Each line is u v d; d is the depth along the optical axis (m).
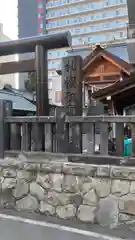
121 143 4.58
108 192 4.27
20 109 13.33
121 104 10.17
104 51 14.40
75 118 4.82
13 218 4.62
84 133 4.84
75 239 3.79
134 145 4.42
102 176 4.31
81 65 5.30
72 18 66.06
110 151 5.02
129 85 7.95
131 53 10.03
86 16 65.19
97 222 4.31
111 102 8.88
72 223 4.39
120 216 4.15
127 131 6.02
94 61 14.66
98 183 4.35
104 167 4.31
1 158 5.40
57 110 4.98
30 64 6.00
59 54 57.50
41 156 4.97
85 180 4.45
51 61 58.56
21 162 5.07
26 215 4.77
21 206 5.00
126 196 4.13
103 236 3.86
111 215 4.21
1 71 6.28
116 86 8.11
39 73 5.78
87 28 64.88
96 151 4.95
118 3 61.31
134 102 10.10
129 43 10.09
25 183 5.00
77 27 65.69
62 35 5.59
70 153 4.85
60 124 4.96
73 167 4.53
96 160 4.62
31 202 4.91
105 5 62.78
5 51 6.22
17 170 5.11
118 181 4.21
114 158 4.48
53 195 4.69
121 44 18.31
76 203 4.50
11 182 5.15
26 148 5.30
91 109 5.94
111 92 8.30
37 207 4.84
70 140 4.93
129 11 9.78
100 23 63.81
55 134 5.10
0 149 5.43
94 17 64.31
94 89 14.40
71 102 5.20
